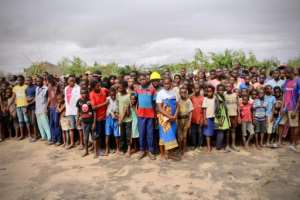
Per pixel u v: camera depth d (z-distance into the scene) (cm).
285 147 629
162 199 409
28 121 761
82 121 600
